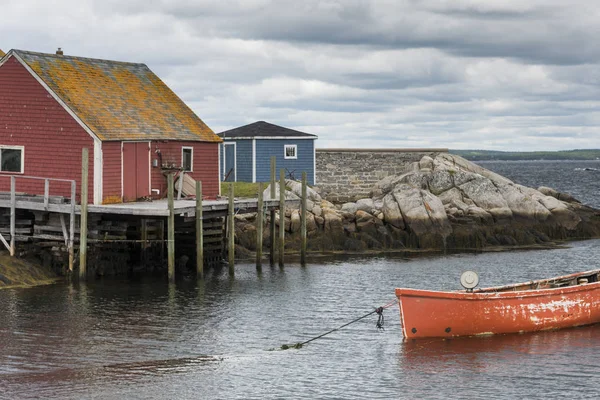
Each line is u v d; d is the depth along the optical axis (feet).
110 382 80.64
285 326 102.78
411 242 174.70
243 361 87.86
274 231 149.69
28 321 102.06
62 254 127.75
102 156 131.95
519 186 203.21
